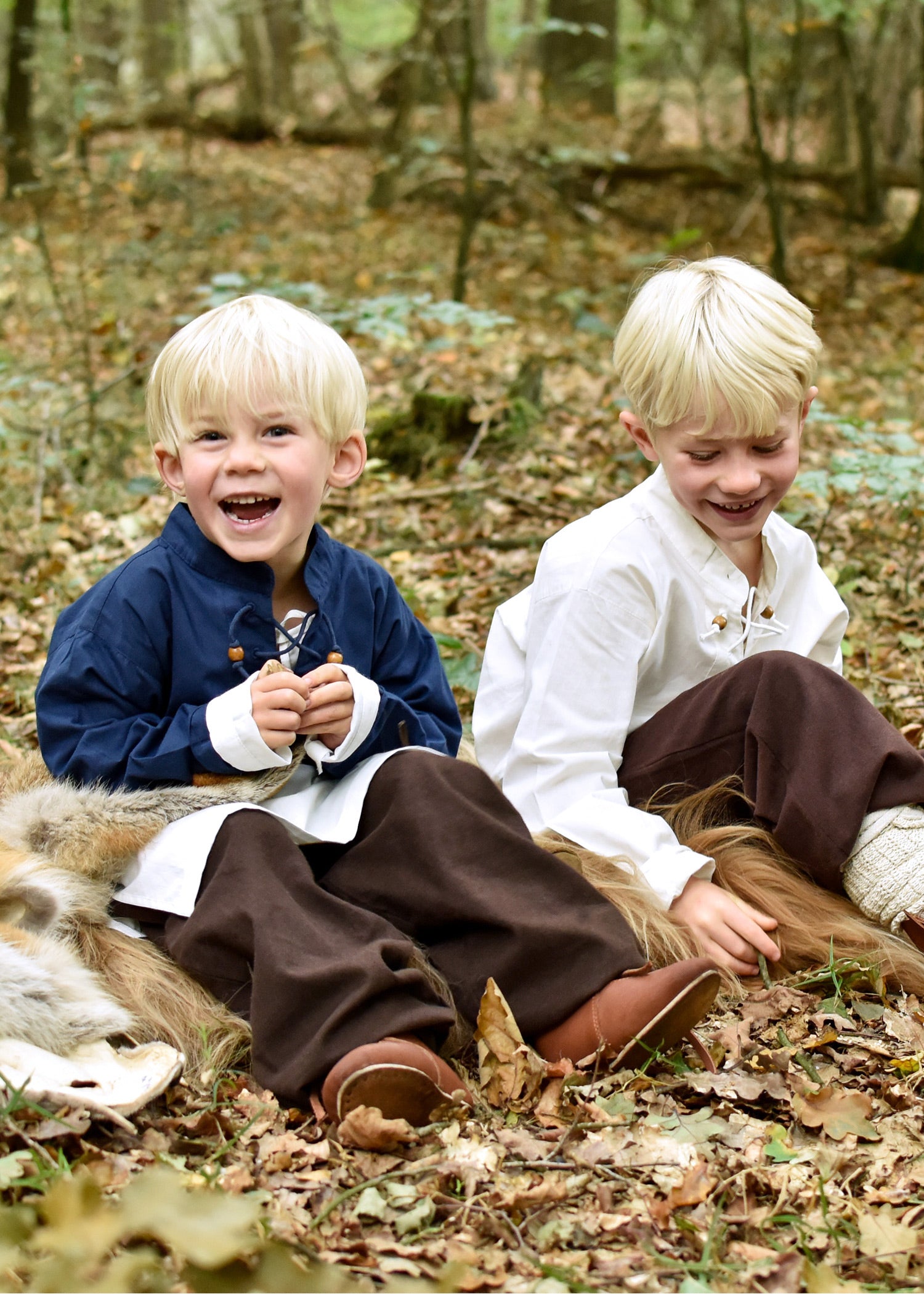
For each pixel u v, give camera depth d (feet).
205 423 7.98
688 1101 6.88
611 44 60.49
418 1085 6.39
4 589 16.14
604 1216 5.87
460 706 12.44
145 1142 6.26
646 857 8.24
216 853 7.44
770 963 8.14
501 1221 5.82
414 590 15.44
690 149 54.29
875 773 7.93
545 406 22.63
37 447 20.20
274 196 47.16
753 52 43.29
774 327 8.44
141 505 18.84
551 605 8.98
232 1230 5.04
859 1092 6.88
